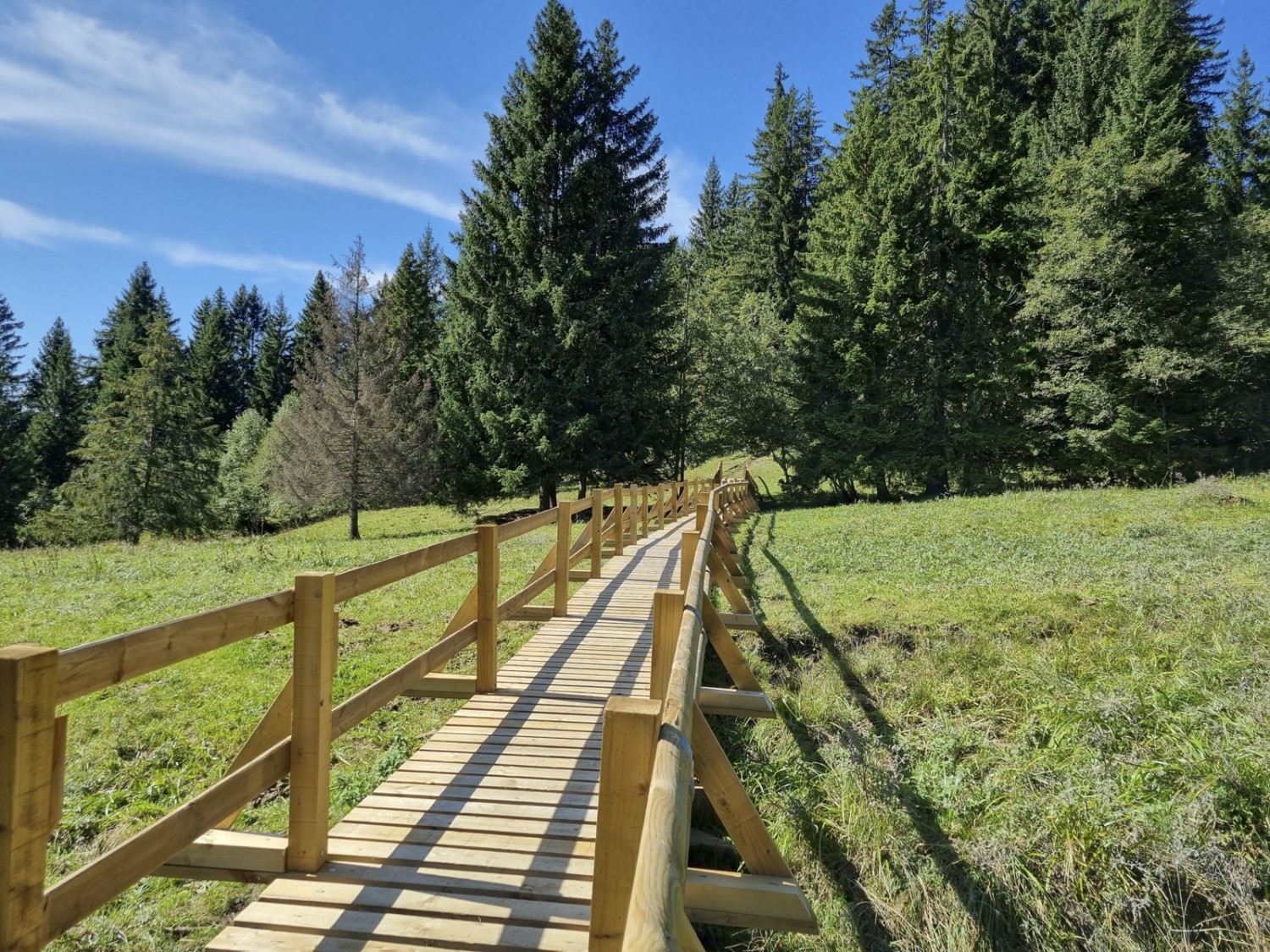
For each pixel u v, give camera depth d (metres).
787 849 4.36
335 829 3.25
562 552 7.53
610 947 1.68
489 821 3.33
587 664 5.88
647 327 28.95
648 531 15.84
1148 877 4.07
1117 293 24.27
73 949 3.15
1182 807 4.50
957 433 26.64
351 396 26.12
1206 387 24.78
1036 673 6.69
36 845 1.76
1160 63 31.52
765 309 39.59
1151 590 8.84
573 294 27.81
